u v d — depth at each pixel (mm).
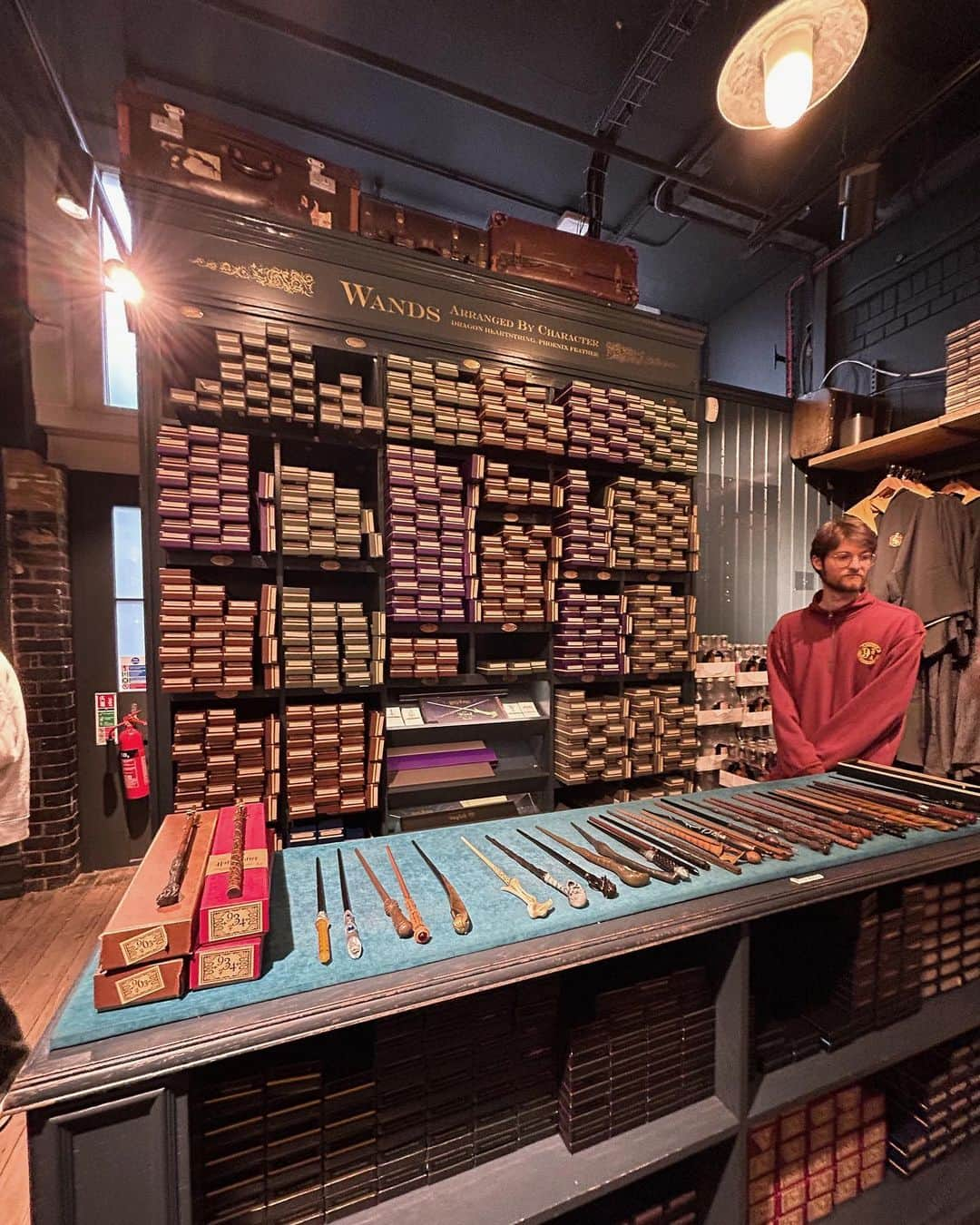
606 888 896
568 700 2184
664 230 3496
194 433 1662
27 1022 1937
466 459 2092
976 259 2684
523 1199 803
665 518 2357
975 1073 1357
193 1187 702
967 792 1324
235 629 1709
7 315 2779
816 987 1168
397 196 3309
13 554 2838
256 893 710
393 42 2342
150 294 1610
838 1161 1201
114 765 3164
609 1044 909
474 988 714
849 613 1928
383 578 1954
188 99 2611
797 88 1258
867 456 2881
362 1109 791
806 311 3596
